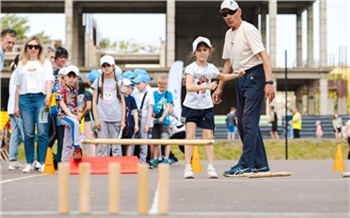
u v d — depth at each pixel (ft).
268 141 187.93
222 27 349.82
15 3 321.32
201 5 331.16
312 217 34.53
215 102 66.69
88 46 336.29
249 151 64.90
